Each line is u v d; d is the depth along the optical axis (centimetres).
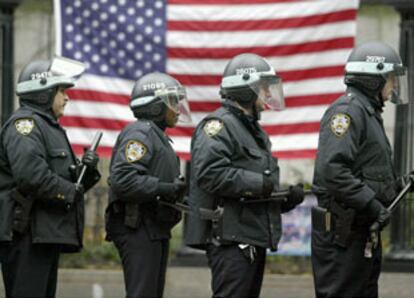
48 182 1995
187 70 2678
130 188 2033
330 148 1917
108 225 2112
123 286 2875
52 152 2036
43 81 2059
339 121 1920
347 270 1947
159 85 2106
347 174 1906
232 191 1958
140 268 2070
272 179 1988
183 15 2680
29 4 3378
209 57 2673
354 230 1941
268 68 2028
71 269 2973
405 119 2855
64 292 2794
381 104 1991
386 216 1912
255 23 2670
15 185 2038
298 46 2662
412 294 2753
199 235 2008
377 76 1961
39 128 2023
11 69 2841
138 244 2070
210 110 2675
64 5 2673
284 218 2958
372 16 3425
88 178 2089
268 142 2041
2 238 2017
